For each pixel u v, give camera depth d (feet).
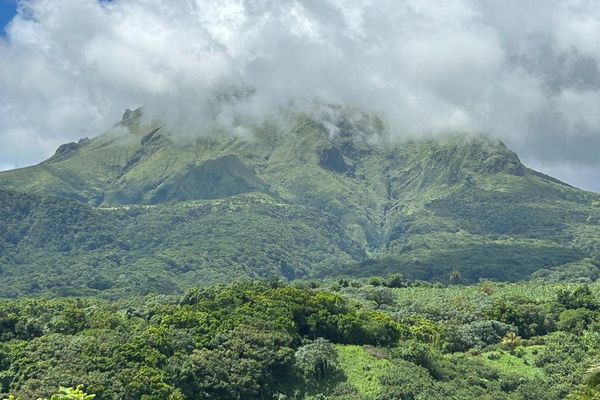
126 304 557.33
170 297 592.19
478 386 400.88
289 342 409.08
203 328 404.77
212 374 365.61
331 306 459.73
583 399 225.35
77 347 365.81
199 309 437.58
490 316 516.32
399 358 419.74
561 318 507.71
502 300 559.79
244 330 401.49
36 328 414.82
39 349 365.20
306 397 383.04
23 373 345.51
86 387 330.13
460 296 613.93
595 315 497.87
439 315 536.83
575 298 542.16
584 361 420.36
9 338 405.18
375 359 412.77
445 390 387.34
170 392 345.31
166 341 378.32
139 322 430.20
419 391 379.14
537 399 389.80
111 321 424.05
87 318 433.89
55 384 330.13
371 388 385.09
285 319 424.46
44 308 460.14
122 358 355.97
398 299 615.57
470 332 487.20
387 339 442.09
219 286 517.14
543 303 555.28
